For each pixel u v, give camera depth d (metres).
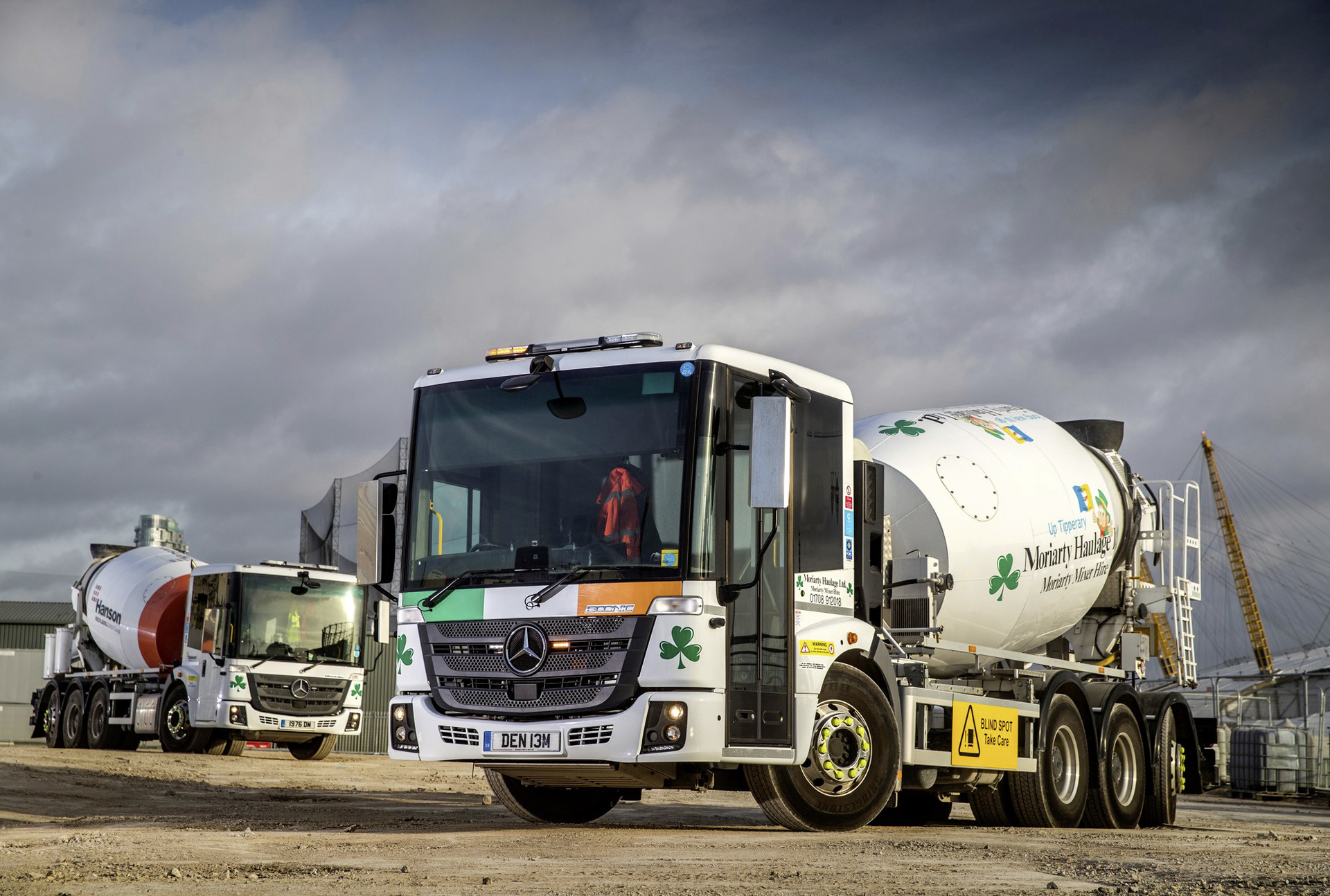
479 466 9.23
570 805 10.79
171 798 13.90
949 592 11.40
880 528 10.38
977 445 12.36
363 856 7.44
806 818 9.38
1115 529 13.54
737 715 8.58
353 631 24.81
